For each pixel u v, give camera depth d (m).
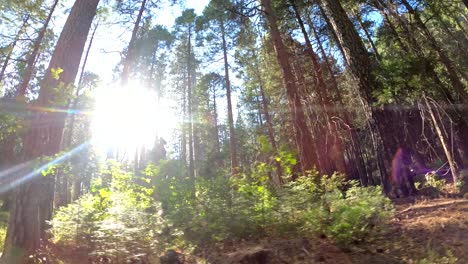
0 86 11.15
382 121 8.84
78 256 5.21
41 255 4.95
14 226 4.93
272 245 5.02
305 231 5.15
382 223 5.16
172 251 4.99
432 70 8.63
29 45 13.43
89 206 6.48
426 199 7.54
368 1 13.68
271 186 6.67
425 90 8.62
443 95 9.20
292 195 6.24
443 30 18.73
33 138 5.16
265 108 24.39
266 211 5.71
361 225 4.81
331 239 4.84
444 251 4.16
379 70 8.53
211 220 5.66
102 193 6.65
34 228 5.06
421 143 11.95
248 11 11.84
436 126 9.55
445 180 10.80
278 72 16.58
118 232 5.12
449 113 9.30
